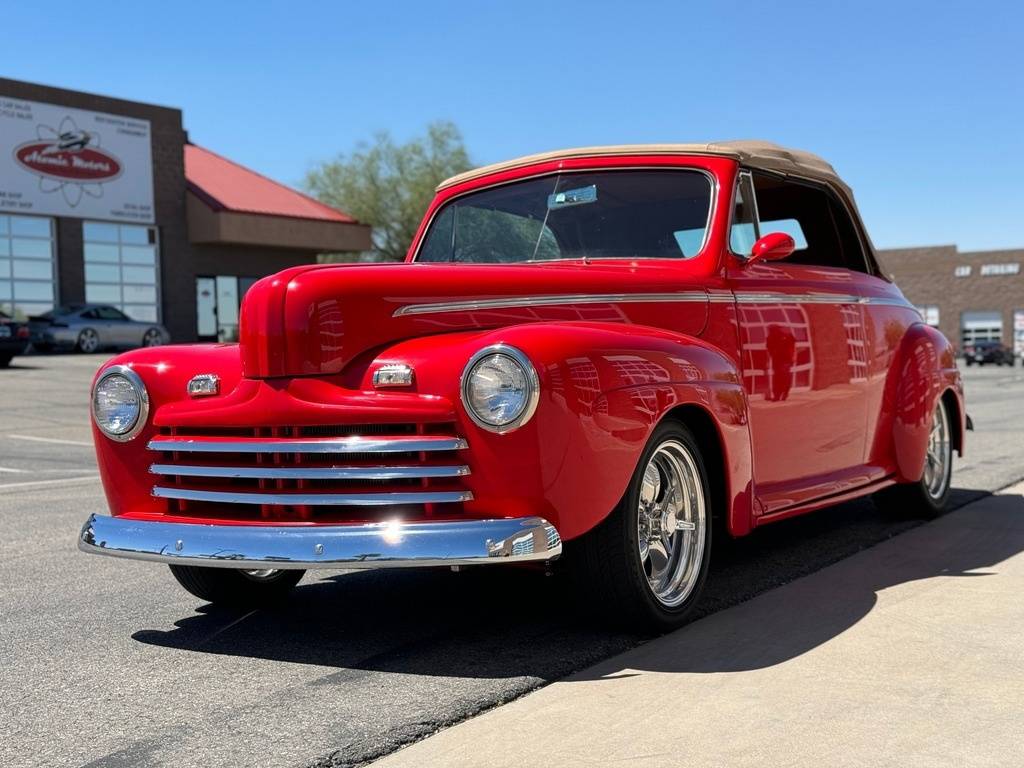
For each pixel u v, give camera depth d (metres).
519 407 2.87
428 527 2.86
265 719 2.68
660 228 4.10
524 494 2.92
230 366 3.33
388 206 42.25
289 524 3.03
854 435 4.73
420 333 3.19
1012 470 7.12
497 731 2.56
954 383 5.52
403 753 2.45
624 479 3.11
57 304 27.56
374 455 3.00
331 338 3.08
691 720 2.59
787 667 2.99
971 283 57.25
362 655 3.24
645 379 3.19
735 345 3.89
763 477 4.03
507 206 4.47
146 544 3.19
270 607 3.91
